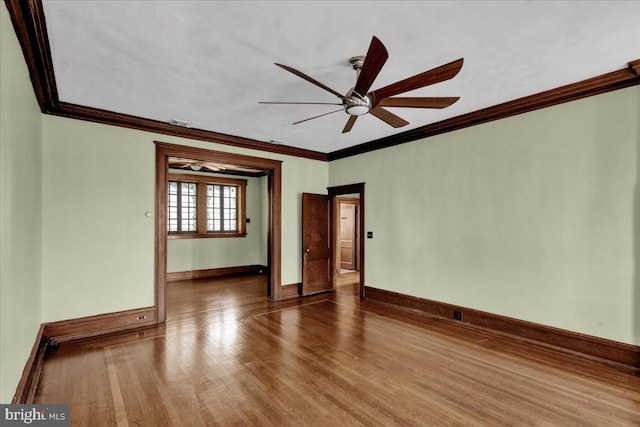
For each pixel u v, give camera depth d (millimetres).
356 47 2393
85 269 3668
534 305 3438
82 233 3658
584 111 3092
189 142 4535
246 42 2322
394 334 3732
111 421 2113
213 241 7633
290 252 5727
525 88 3174
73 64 2637
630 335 2828
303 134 4793
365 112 2570
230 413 2207
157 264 4164
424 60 2594
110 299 3826
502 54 2516
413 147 4707
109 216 3842
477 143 3959
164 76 2857
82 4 1893
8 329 1793
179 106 3600
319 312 4660
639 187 2787
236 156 5051
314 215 5906
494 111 3670
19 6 1811
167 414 2193
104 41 2301
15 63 1946
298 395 2428
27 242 2494
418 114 3934
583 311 3098
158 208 4203
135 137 4059
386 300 5074
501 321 3699
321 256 6020
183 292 5930
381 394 2443
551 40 2328
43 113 3424
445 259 4293
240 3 1900
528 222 3490
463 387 2541
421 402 2334
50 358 3061
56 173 3500
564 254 3225
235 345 3400
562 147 3238
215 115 3904
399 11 1985
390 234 5027
